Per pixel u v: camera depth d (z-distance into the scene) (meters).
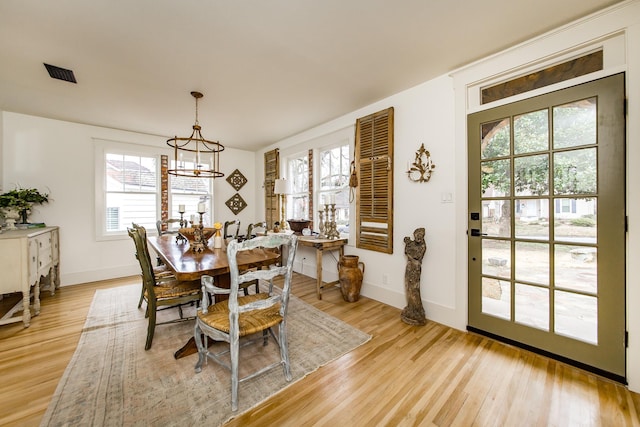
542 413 1.35
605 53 1.61
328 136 3.64
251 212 5.45
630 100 1.52
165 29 1.70
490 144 2.11
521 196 1.95
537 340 1.89
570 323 1.76
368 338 2.12
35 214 3.34
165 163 4.33
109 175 3.91
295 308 2.74
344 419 1.32
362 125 3.10
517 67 1.92
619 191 1.57
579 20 1.63
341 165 3.60
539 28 1.75
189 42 1.84
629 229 1.54
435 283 2.46
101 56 2.00
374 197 2.97
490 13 1.59
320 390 1.52
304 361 1.80
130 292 3.24
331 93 2.73
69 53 1.96
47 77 2.32
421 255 2.39
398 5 1.52
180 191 4.58
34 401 1.41
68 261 3.56
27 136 3.30
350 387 1.55
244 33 1.76
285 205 4.60
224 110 3.16
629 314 1.54
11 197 2.90
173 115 3.32
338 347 1.98
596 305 1.66
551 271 1.83
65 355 1.86
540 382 1.59
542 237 1.87
